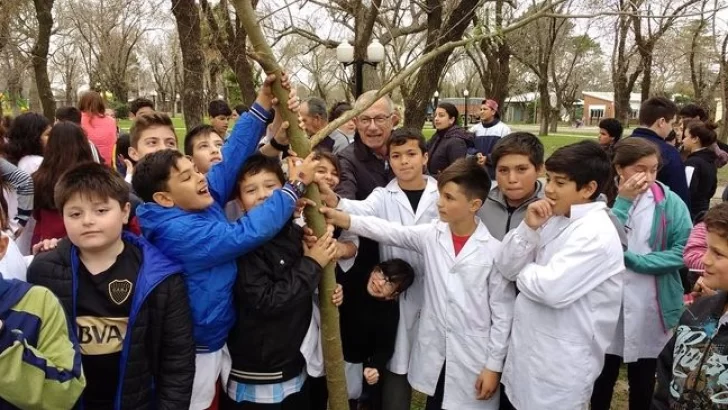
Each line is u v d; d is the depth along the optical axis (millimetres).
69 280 1996
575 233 2363
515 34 16922
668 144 3986
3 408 1692
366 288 2930
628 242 3076
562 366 2367
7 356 1587
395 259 2805
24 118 4516
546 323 2389
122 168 5332
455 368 2617
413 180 3027
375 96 2234
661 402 2125
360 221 2666
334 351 2365
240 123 2449
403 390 2986
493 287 2582
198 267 2166
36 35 13875
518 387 2471
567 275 2289
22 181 3592
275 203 2164
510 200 2842
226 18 6875
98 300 2008
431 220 2971
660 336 3070
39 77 12594
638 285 3000
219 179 2430
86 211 1940
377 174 3543
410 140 2951
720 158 7094
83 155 3338
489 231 2840
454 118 6285
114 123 6926
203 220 2189
